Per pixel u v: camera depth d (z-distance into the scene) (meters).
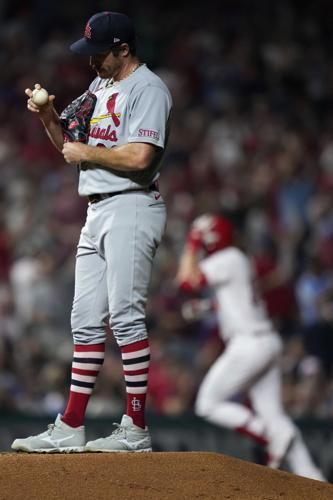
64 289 44.97
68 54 64.94
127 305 19.64
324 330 41.00
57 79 63.06
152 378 38.69
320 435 34.69
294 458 31.00
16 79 63.38
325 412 38.94
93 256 20.14
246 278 31.98
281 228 53.06
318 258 47.25
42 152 56.25
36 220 50.34
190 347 41.78
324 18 75.19
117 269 19.56
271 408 31.44
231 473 18.59
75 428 19.86
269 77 67.81
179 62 67.38
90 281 20.14
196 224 32.38
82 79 63.41
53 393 37.59
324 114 66.56
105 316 20.20
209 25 72.25
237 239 32.88
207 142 59.19
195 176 55.78
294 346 40.47
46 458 18.19
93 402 36.59
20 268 44.50
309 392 38.97
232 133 59.66
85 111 20.02
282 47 71.31
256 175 56.00
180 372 38.91
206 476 18.23
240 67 67.44
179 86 64.25
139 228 19.59
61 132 20.19
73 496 17.08
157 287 45.75
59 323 43.81
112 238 19.59
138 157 19.22
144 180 19.70
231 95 64.88
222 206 51.41
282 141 60.47
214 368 31.80
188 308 32.91
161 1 73.81
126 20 19.88
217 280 31.69
